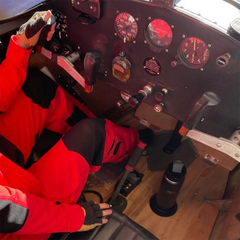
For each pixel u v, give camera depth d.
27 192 1.08
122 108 2.02
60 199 1.20
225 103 1.16
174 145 1.86
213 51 1.04
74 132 1.28
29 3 1.33
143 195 1.72
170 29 1.09
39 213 1.05
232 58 1.02
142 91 1.33
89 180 1.77
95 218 1.22
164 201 1.55
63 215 1.12
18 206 0.99
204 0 1.10
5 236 1.06
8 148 1.28
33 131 1.41
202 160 1.87
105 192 1.73
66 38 1.41
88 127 1.30
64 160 1.21
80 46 1.41
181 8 1.03
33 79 1.43
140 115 2.01
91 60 1.25
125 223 1.25
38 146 1.71
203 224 1.61
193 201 1.70
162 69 1.23
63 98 1.57
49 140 1.73
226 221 1.39
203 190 1.75
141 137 1.68
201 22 0.99
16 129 1.35
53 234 1.22
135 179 1.71
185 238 1.56
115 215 1.27
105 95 2.00
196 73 1.15
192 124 1.15
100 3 1.15
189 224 1.61
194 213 1.65
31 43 1.25
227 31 0.98
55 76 1.89
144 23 1.12
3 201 0.96
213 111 1.21
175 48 1.12
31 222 1.02
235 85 1.08
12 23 1.33
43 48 1.44
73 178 1.21
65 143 1.25
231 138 1.16
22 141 1.36
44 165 1.22
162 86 1.29
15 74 1.28
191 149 1.88
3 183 1.07
